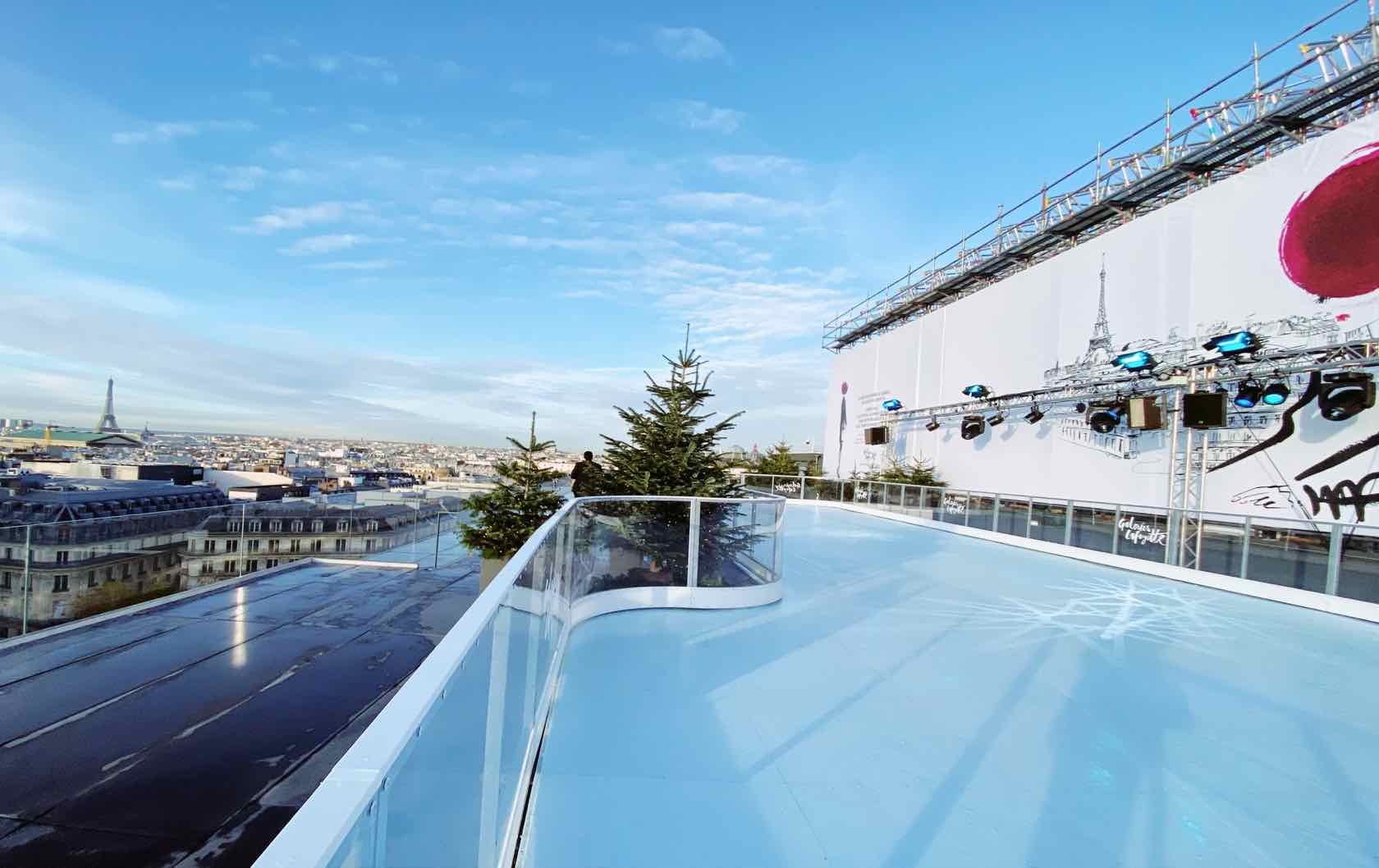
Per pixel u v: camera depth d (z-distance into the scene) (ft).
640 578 20.38
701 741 11.12
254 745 21.44
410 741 3.16
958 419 66.59
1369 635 20.22
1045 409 53.62
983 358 63.05
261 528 53.78
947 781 10.05
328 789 2.48
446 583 51.88
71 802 17.35
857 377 93.04
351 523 60.23
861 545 39.01
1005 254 59.88
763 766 10.29
